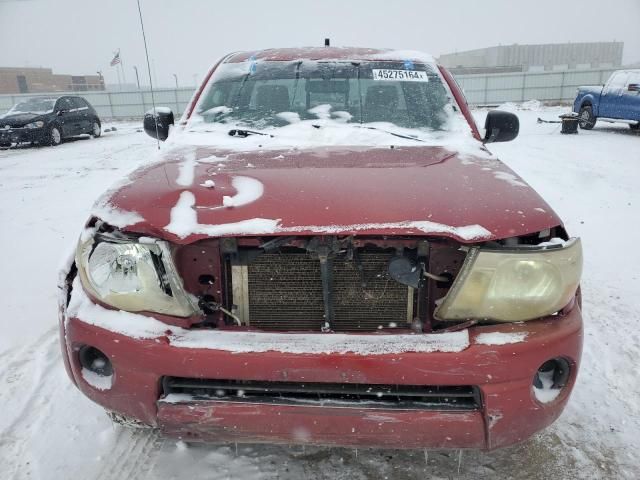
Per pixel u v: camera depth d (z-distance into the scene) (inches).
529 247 65.9
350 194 71.1
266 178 77.2
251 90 120.0
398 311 71.6
